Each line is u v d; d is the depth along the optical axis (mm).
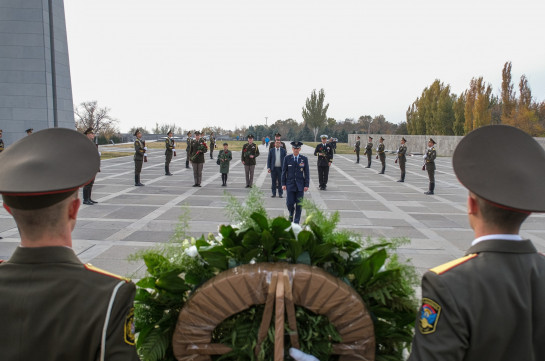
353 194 12117
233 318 1693
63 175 1280
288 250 1815
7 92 16984
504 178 1334
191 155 13164
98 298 1259
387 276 1788
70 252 1349
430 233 7434
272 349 1623
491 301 1282
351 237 1954
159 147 38656
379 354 1807
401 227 7871
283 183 8383
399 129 62562
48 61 17266
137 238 6746
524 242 1389
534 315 1308
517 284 1315
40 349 1213
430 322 1310
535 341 1302
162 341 1735
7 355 1210
